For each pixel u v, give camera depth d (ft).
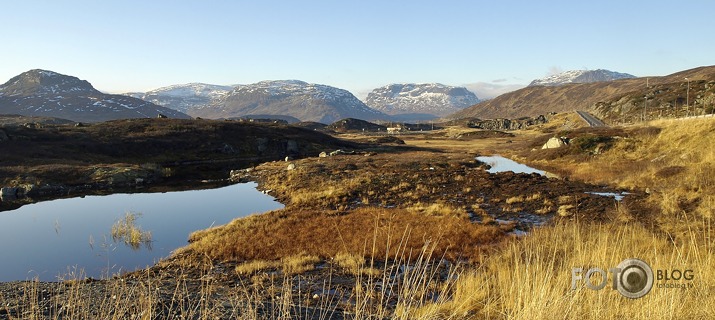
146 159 229.86
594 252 25.72
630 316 15.14
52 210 103.65
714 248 23.80
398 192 111.55
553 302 15.49
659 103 396.98
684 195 70.85
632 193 92.99
